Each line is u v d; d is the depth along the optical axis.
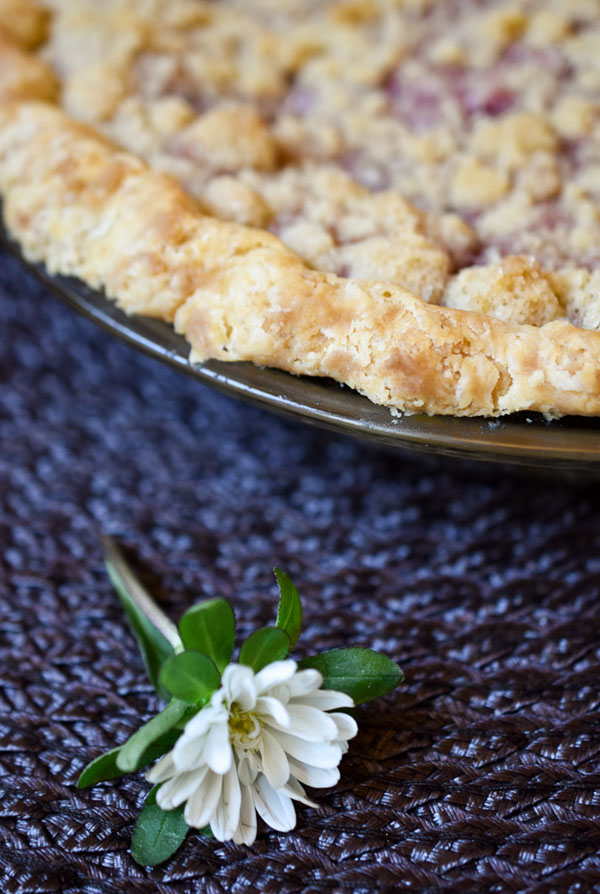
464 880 0.33
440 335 0.35
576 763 0.35
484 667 0.37
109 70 0.42
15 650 0.37
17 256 0.40
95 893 0.33
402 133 0.41
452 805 0.34
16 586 0.38
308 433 0.42
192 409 0.43
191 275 0.37
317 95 0.43
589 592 0.38
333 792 0.34
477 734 0.35
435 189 0.40
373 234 0.38
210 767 0.33
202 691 0.33
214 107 0.43
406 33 0.44
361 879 0.33
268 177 0.40
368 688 0.34
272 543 0.39
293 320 0.36
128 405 0.43
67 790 0.35
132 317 0.38
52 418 0.42
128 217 0.38
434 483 0.41
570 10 0.44
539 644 0.37
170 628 0.36
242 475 0.41
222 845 0.34
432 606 0.38
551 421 0.35
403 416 0.35
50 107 0.41
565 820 0.34
